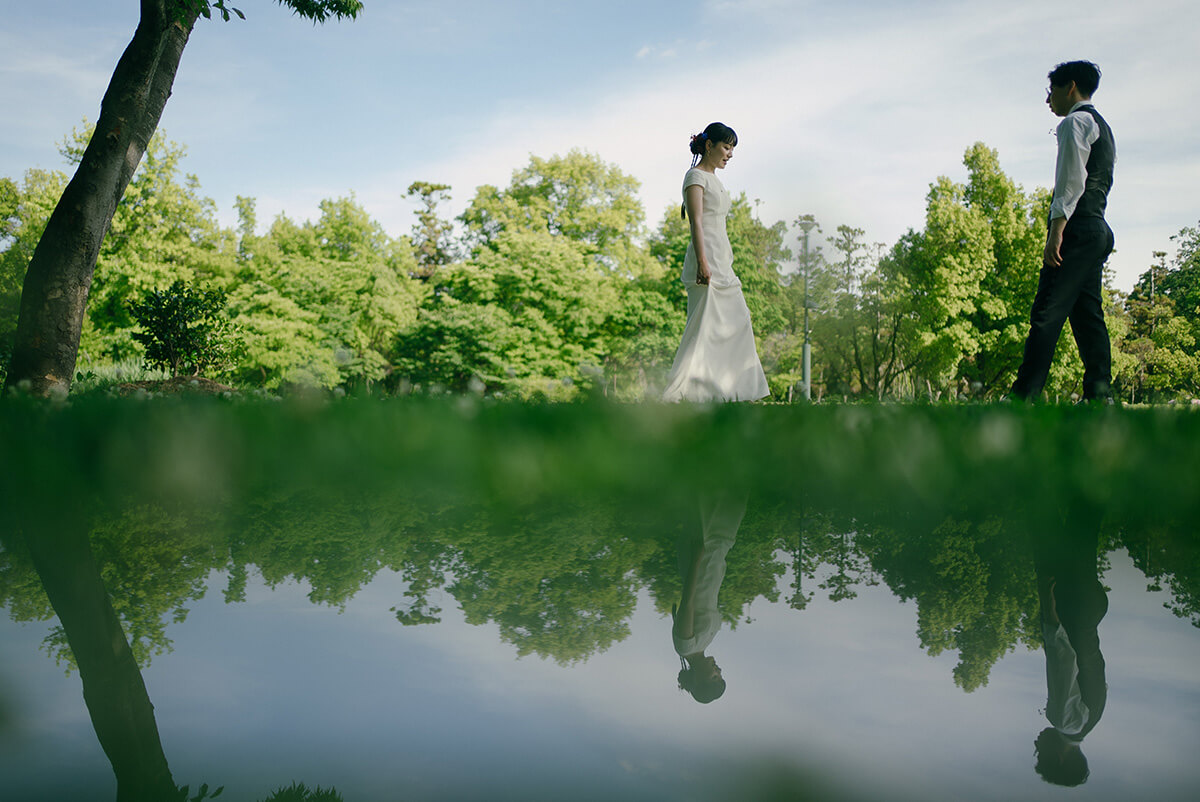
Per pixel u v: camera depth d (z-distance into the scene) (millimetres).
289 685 503
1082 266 4742
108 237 28656
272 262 35969
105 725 442
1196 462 1784
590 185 39312
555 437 2428
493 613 700
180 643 608
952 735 416
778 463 1922
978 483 1600
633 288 36094
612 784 341
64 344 6129
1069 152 4680
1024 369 4934
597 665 548
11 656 584
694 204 5262
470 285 34156
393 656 568
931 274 30469
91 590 798
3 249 28500
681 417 2584
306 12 8195
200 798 333
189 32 6586
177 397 4406
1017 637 625
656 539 1075
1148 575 855
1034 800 334
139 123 6266
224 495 1511
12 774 372
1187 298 47125
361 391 4195
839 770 364
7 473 1793
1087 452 1926
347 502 1426
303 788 347
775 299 37656
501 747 396
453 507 1353
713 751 384
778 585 812
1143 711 454
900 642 604
